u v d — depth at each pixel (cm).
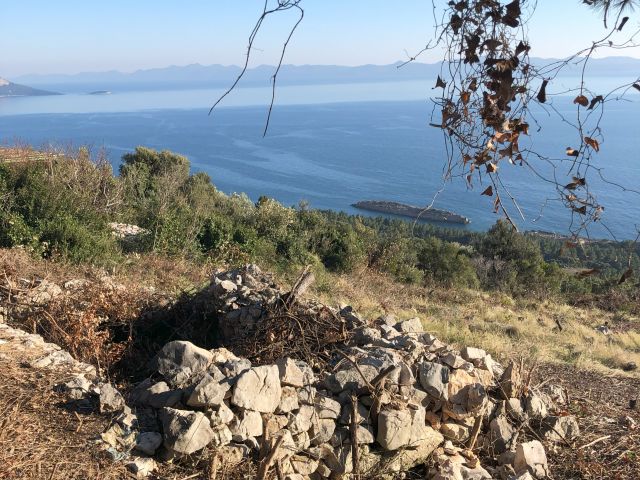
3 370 514
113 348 643
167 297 789
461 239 3509
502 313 1473
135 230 1627
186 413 423
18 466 382
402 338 625
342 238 2055
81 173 1672
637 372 957
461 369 573
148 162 2928
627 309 1730
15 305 702
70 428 432
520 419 583
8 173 1472
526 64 230
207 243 1562
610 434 621
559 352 1065
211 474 409
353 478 472
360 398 508
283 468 435
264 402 456
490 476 511
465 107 241
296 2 215
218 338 720
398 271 2084
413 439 502
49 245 1165
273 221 2058
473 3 232
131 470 400
